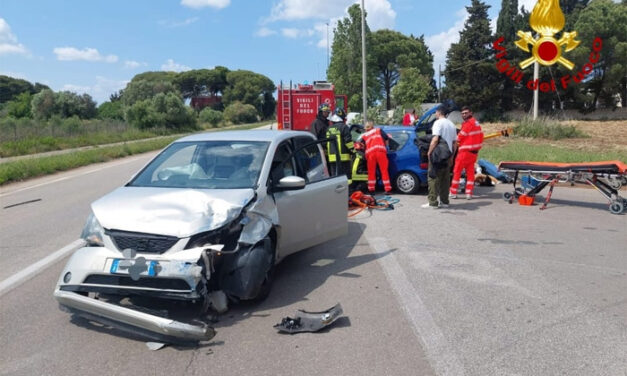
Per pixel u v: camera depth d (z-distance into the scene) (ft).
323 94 60.34
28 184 44.47
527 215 27.50
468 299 15.20
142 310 12.97
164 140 111.96
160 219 13.20
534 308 14.46
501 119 172.45
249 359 11.68
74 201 34.35
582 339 12.48
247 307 14.85
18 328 13.55
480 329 13.10
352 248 21.18
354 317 13.99
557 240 22.07
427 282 16.76
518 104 175.52
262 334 12.99
